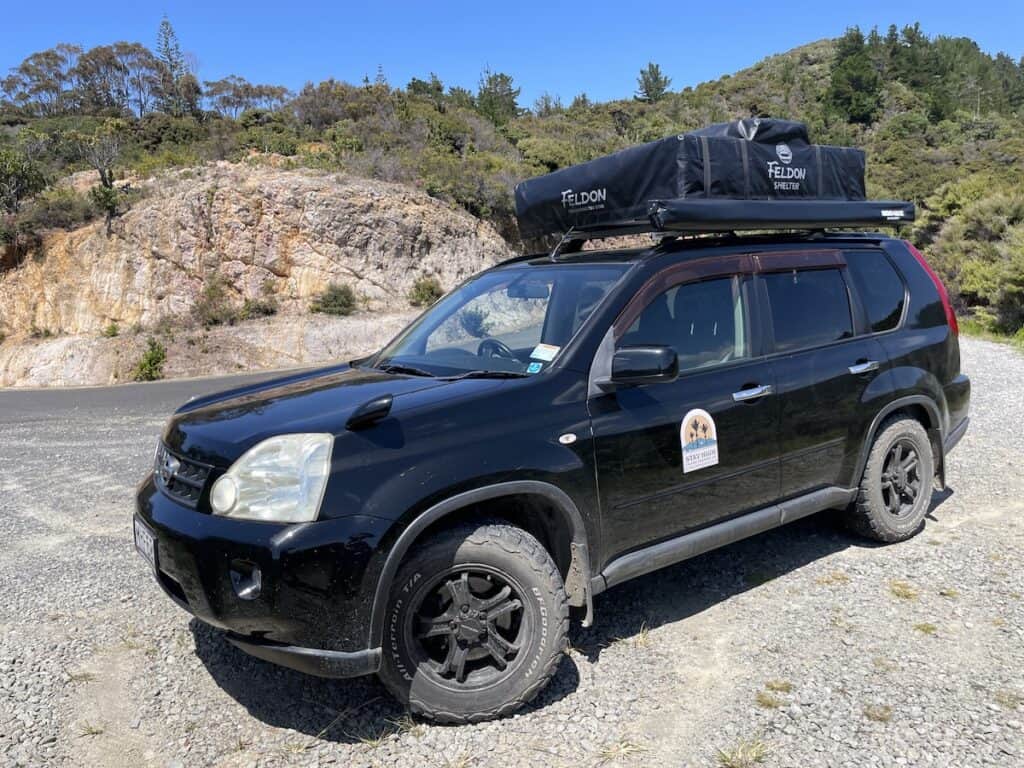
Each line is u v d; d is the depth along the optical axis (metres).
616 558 3.41
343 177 37.88
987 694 2.99
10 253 36.91
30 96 88.00
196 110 72.88
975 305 21.09
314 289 35.53
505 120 68.75
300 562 2.64
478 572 2.93
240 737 2.88
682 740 2.79
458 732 2.89
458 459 2.89
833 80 108.88
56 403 15.92
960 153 62.47
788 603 3.88
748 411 3.76
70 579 4.45
